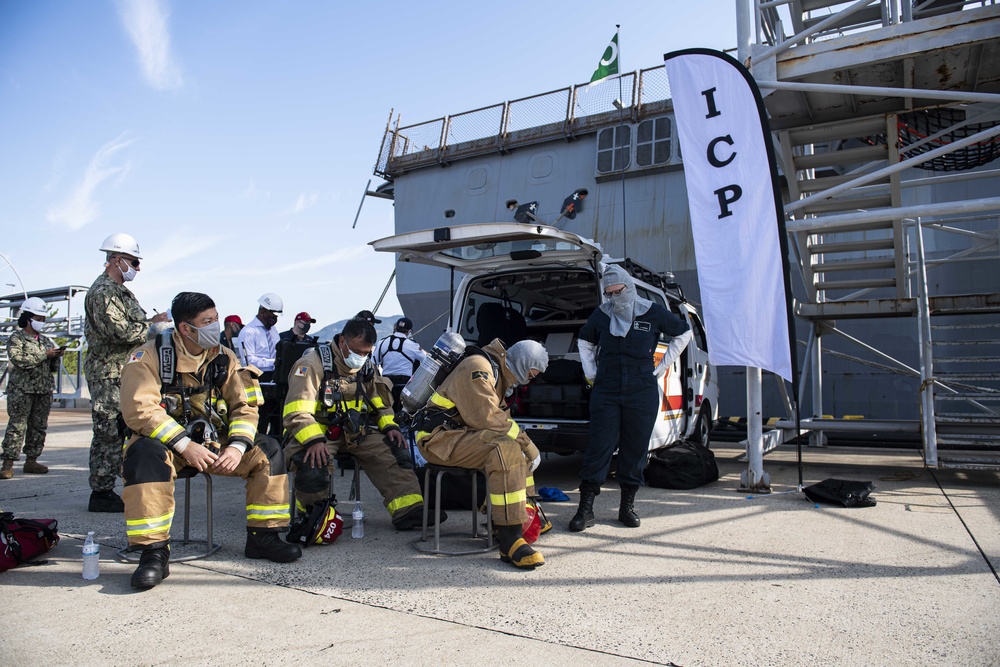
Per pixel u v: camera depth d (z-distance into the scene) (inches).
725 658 86.2
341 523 145.9
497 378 143.6
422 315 539.8
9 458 237.8
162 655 87.7
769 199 193.8
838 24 247.8
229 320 295.4
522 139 522.3
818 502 188.1
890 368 339.3
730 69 198.4
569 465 280.7
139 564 122.7
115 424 179.5
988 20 187.3
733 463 289.9
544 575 122.6
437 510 140.5
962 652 87.7
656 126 471.8
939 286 386.9
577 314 296.2
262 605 106.9
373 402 161.8
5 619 100.7
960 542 143.3
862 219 204.4
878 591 112.1
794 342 193.9
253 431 131.3
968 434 238.8
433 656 87.1
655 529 159.3
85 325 177.5
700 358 288.8
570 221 498.6
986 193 377.7
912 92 193.8
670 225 461.1
